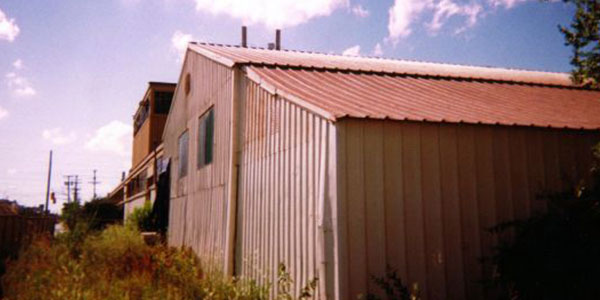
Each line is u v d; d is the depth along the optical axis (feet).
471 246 18.48
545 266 15.69
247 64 29.99
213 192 35.42
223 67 34.58
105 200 128.36
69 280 23.17
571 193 17.13
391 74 30.42
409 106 21.20
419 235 17.83
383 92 25.05
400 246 17.49
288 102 22.58
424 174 18.33
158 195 59.16
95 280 24.59
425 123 18.49
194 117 44.04
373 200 17.43
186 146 46.98
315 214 19.02
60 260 30.48
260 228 25.49
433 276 17.74
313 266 18.98
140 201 90.53
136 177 107.24
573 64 17.61
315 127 19.45
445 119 18.84
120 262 30.30
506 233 19.06
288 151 22.22
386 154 17.92
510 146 19.98
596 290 14.98
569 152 20.92
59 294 20.63
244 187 28.86
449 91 27.55
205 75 40.47
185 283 22.38
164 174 58.90
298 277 20.31
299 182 20.75
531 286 16.02
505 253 17.06
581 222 16.26
